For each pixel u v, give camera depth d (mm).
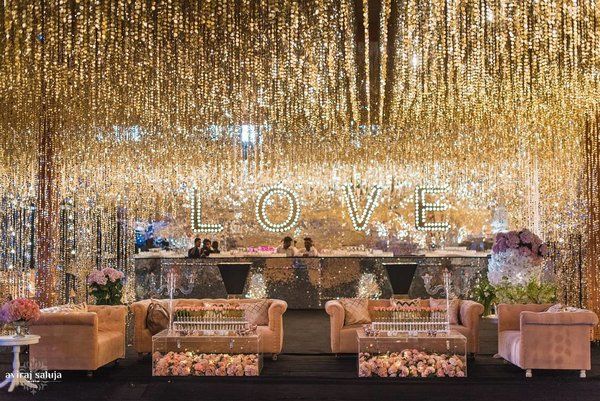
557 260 12125
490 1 7863
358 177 17922
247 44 9500
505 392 7926
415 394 7887
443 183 17734
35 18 8633
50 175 11602
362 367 8680
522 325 8594
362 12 8547
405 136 16391
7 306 8031
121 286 10695
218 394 7922
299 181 17938
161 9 8383
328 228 18031
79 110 13047
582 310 8695
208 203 18016
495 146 16328
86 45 9219
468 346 9602
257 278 15273
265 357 9891
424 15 8375
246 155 16969
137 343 9797
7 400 7594
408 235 17906
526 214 16094
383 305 10297
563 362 8508
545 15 7961
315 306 15188
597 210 11281
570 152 12656
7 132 13969
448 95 12508
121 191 16828
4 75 10820
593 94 11227
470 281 15164
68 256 15594
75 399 7660
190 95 12305
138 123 14680
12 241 14391
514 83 11477
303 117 14367
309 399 7691
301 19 8562
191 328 9211
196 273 15258
